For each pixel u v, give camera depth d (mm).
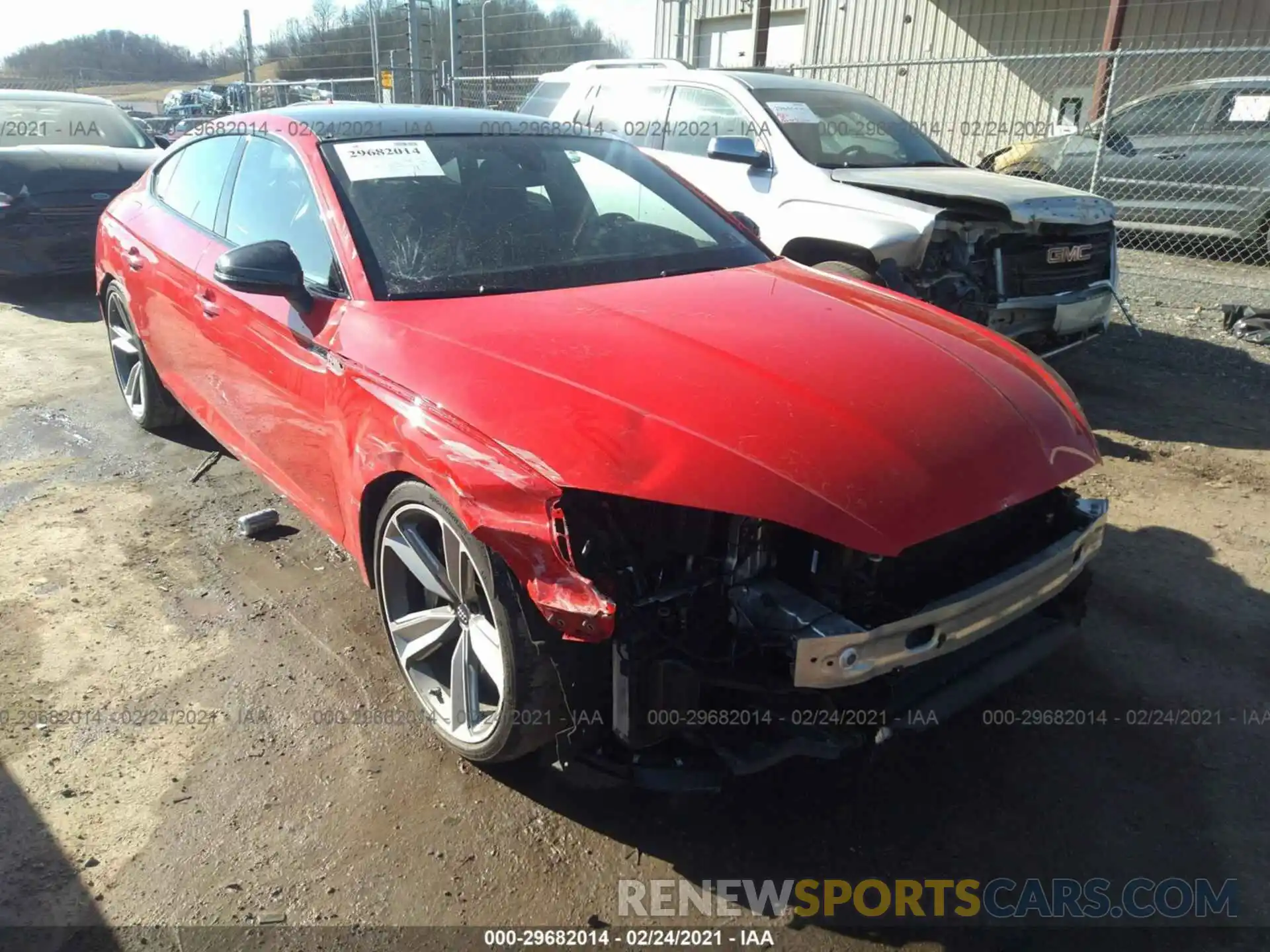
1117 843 2508
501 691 2414
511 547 2240
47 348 6984
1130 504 4457
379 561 2881
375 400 2697
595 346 2545
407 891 2336
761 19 17656
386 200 3242
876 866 2438
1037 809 2621
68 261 8406
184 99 19953
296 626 3443
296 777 2703
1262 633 3410
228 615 3512
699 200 3893
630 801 2637
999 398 2551
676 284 3139
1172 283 9000
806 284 3289
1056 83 14391
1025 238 5551
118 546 4012
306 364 3109
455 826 2539
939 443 2320
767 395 2363
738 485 2141
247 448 3854
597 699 2334
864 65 9539
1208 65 13055
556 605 2170
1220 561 3916
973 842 2514
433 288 2977
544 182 3578
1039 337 5758
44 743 2826
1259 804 2635
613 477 2164
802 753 2254
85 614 3502
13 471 4766
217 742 2840
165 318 4301
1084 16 13906
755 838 2521
